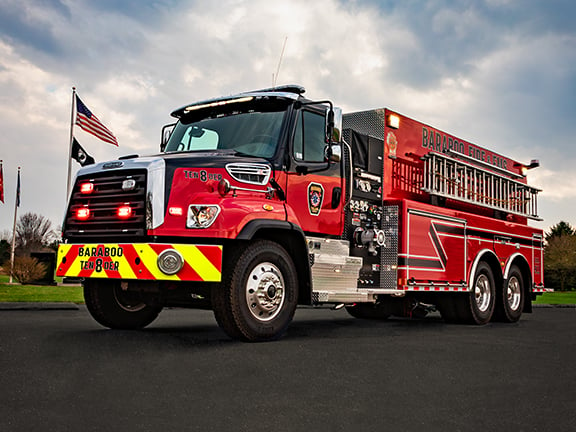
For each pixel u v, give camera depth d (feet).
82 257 20.25
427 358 17.98
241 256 19.62
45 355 16.11
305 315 36.78
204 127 24.57
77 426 9.93
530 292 37.83
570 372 16.48
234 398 12.06
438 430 10.34
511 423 10.94
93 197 20.66
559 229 217.77
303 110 23.66
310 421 10.63
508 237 36.09
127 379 13.50
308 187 23.36
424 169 30.37
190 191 19.65
